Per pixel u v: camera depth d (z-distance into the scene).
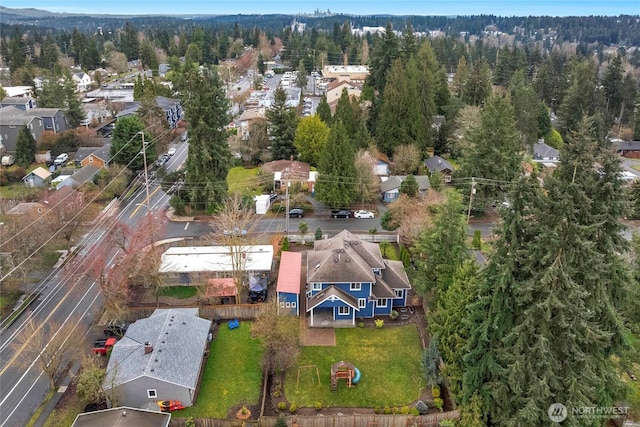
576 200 24.95
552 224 25.00
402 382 34.88
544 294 25.30
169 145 92.88
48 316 41.78
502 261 26.83
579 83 97.12
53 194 57.16
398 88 76.38
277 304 37.44
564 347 25.48
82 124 100.06
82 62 173.62
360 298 41.09
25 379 34.62
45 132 85.31
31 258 45.81
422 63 89.62
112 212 62.38
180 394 32.12
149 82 115.19
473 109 79.19
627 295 27.84
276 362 34.81
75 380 34.53
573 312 24.78
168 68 172.25
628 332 29.05
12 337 39.00
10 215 50.97
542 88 114.88
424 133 78.31
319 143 77.19
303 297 44.59
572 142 25.31
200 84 60.06
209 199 62.03
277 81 159.00
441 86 93.06
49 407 32.16
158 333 35.44
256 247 49.34
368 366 36.31
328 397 33.47
